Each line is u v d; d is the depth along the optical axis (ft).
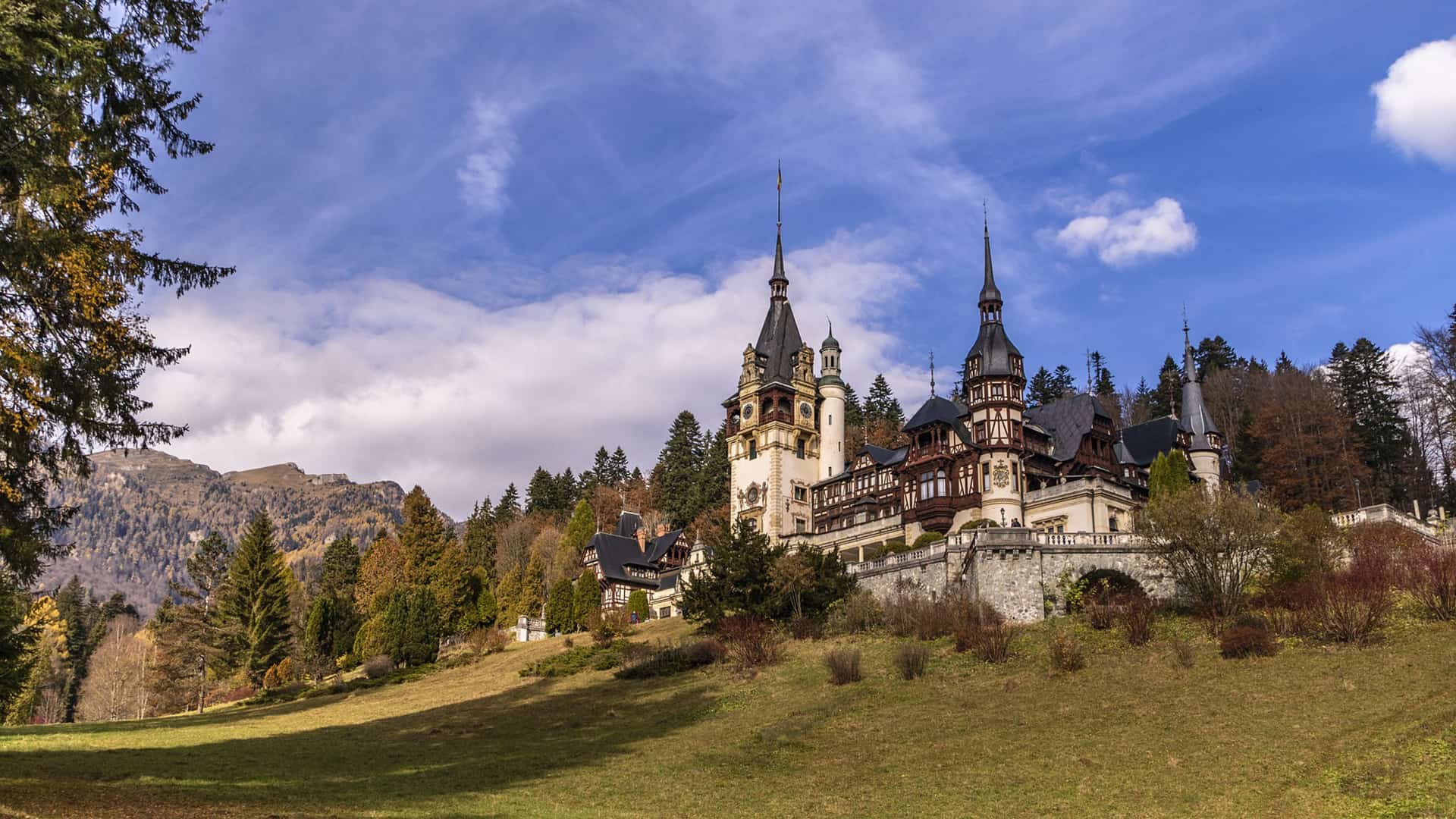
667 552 320.29
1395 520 175.11
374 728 152.05
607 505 431.43
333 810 83.41
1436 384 245.86
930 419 242.37
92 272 68.54
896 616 168.14
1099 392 413.39
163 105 71.05
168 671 269.85
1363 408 287.07
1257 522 150.92
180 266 72.13
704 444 430.20
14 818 63.98
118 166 70.18
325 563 359.87
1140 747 105.40
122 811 72.43
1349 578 141.69
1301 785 89.86
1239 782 92.43
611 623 218.59
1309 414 273.54
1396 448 281.13
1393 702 106.93
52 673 346.95
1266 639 130.62
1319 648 129.08
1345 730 101.55
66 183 64.54
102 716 313.53
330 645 271.08
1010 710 123.54
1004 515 222.07
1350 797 85.76
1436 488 272.72
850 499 285.23
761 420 301.63
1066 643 138.41
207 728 157.17
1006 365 237.04
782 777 106.32
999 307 246.68
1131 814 87.56
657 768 111.45
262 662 265.34
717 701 146.51
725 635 183.42
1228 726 107.76
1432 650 121.39
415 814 84.23
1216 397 336.29
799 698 141.18
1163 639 142.41
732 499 307.17
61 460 71.31
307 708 191.21
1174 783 93.97
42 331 69.05
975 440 234.99
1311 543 153.48
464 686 196.65
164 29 69.72
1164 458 205.46
